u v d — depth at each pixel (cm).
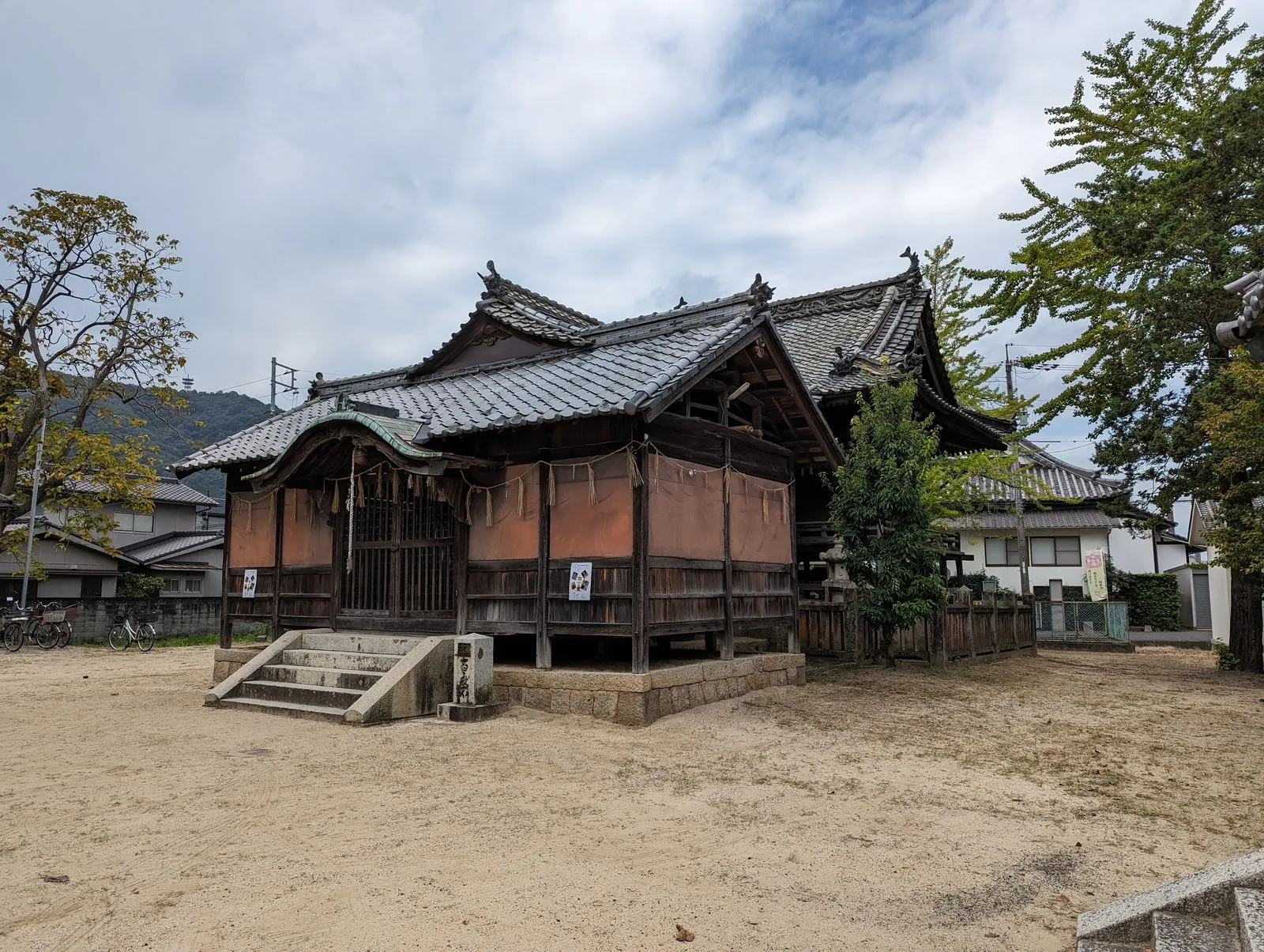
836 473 1428
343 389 1720
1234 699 1169
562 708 993
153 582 3547
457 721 943
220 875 486
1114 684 1336
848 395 1616
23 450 2597
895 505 1334
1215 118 1389
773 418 1336
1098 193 1489
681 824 596
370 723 923
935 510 2042
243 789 670
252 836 556
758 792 679
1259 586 1589
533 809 626
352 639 1149
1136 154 1563
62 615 2452
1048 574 3366
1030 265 1619
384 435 1031
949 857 530
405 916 432
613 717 950
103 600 2717
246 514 1420
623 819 605
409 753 798
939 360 2017
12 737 890
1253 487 1334
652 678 963
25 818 593
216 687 1115
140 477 2742
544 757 788
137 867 498
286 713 1005
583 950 399
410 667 984
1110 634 2417
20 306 2441
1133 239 1435
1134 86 1580
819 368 1781
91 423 6031
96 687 1385
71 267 2481
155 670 1748
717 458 1152
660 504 1019
